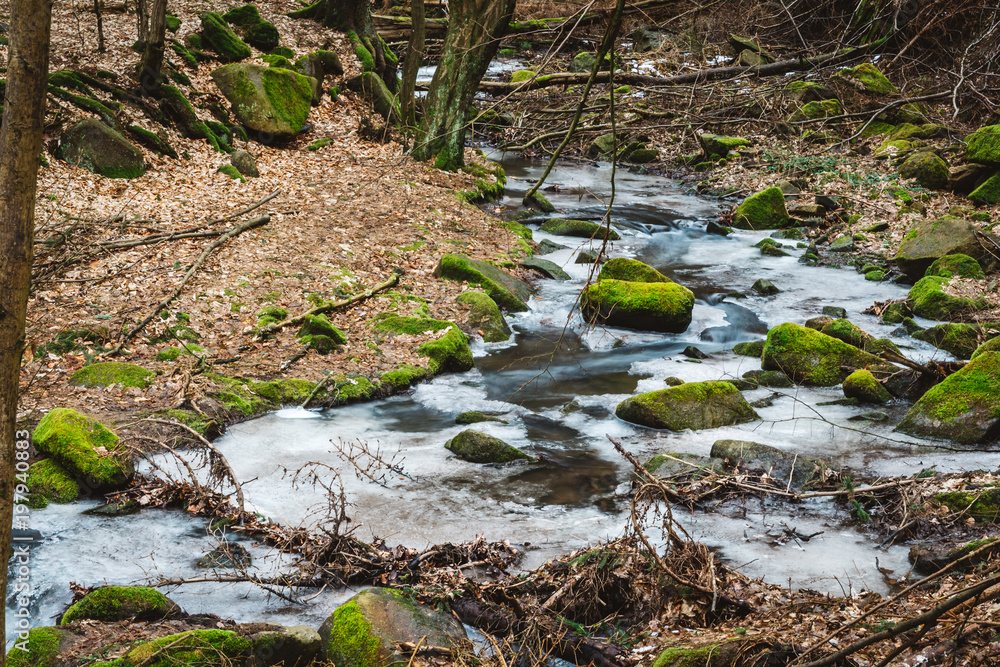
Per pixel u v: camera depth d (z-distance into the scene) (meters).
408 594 5.49
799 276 14.27
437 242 13.95
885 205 16.94
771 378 10.08
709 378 10.21
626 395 9.72
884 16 20.38
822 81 22.41
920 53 22.22
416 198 16.00
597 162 22.86
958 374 8.68
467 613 5.39
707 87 20.84
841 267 14.67
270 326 10.27
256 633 4.63
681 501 7.07
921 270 13.47
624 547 5.75
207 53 19.38
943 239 13.45
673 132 23.11
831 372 9.96
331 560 6.07
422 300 11.73
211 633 4.46
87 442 7.22
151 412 8.30
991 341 9.67
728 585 5.54
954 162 18.52
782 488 7.28
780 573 6.01
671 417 8.76
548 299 12.83
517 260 13.94
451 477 7.67
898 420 8.92
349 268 12.41
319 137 18.91
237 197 14.66
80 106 14.99
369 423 8.88
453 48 17.95
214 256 11.80
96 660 4.35
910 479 7.10
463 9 17.81
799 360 10.09
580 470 7.85
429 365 10.16
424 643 4.90
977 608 4.75
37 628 4.61
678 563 5.55
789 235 16.44
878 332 11.66
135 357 9.33
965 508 6.57
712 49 26.55
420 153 18.50
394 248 13.39
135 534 6.55
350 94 21.16
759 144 21.31
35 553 6.19
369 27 23.81
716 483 7.24
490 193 18.00
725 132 22.36
